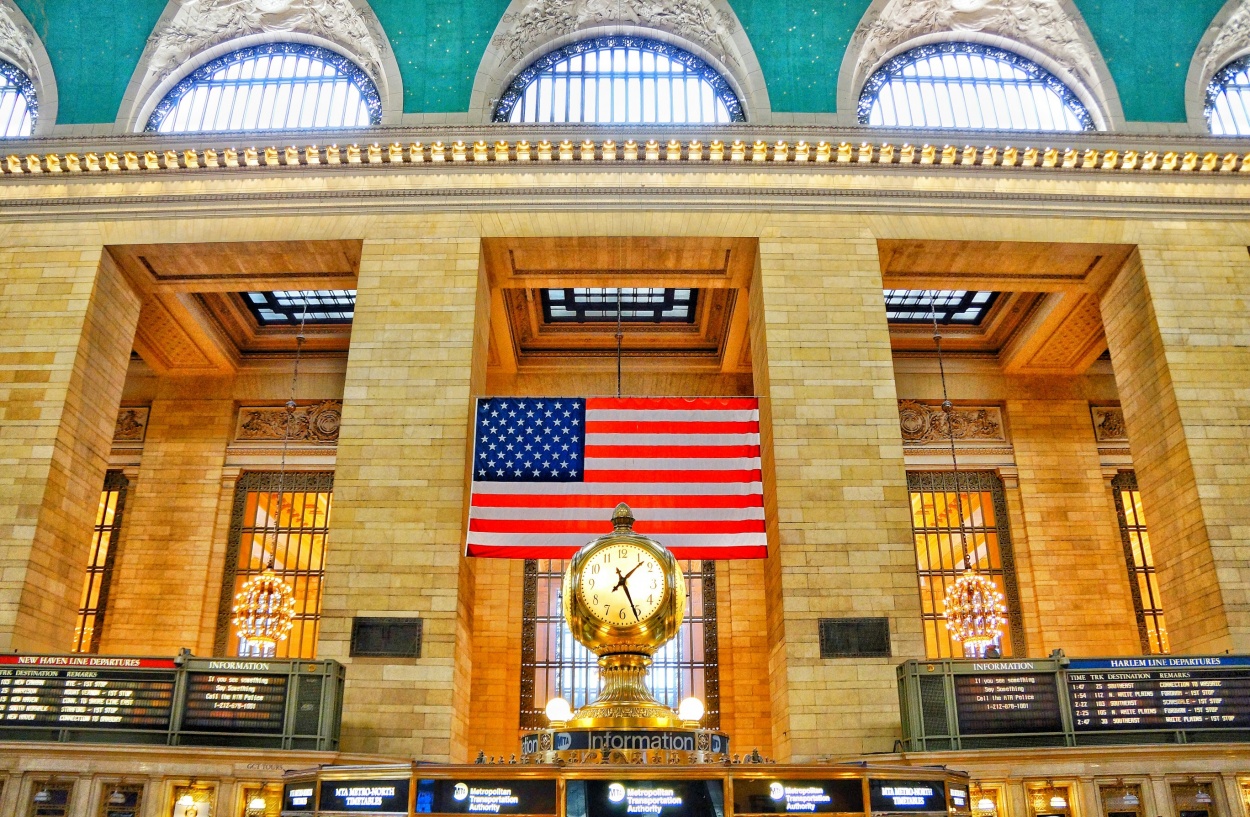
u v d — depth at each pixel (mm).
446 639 16609
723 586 24594
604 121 21438
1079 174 20062
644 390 26047
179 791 13516
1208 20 21469
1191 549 18062
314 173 19922
